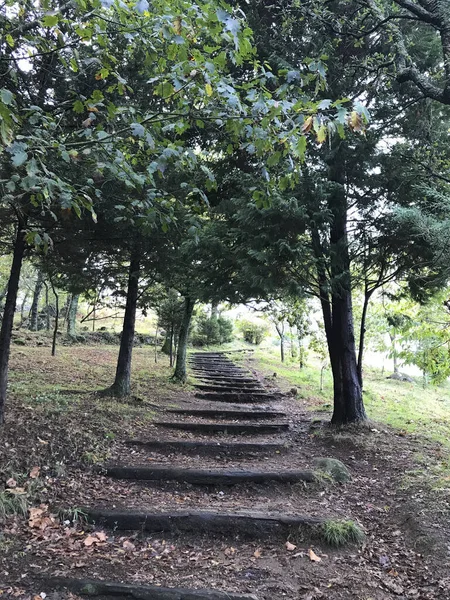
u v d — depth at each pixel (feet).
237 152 21.42
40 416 18.62
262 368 56.65
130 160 11.10
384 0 16.14
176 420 25.20
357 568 11.15
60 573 10.08
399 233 19.19
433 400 41.78
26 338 50.14
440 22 13.43
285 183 10.15
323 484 16.25
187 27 8.12
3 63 10.68
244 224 18.69
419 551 11.57
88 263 23.00
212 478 16.20
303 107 8.07
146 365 47.11
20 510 12.41
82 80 15.83
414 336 22.22
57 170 12.26
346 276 20.35
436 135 20.70
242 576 10.70
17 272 17.67
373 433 21.61
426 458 18.03
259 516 13.12
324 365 41.29
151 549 11.75
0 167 11.19
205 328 82.84
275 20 20.39
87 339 59.77
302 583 10.48
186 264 24.23
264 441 21.71
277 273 18.70
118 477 15.99
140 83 16.74
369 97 20.70
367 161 19.63
